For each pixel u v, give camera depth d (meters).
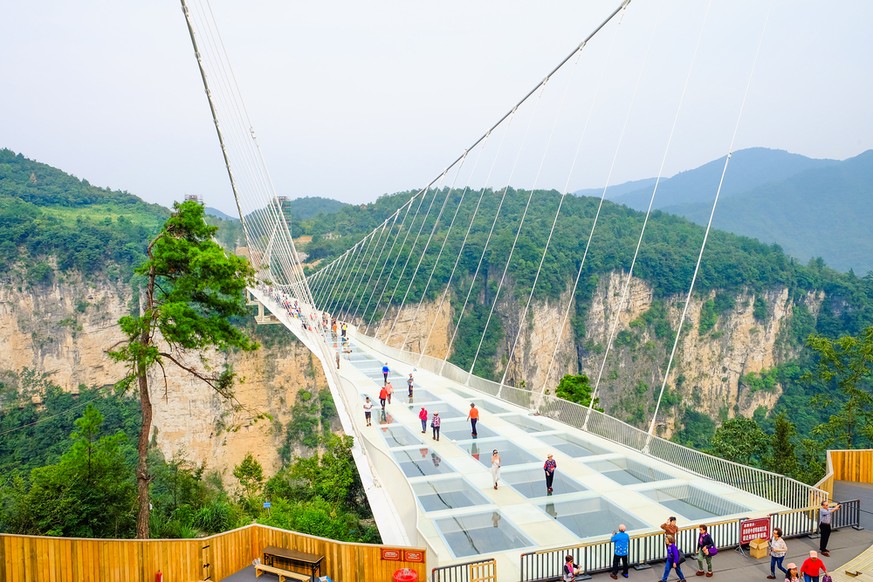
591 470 20.08
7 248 97.94
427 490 18.42
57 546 14.30
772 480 17.25
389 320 100.25
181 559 14.47
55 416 92.19
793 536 15.60
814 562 12.62
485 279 110.44
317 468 36.94
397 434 24.45
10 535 14.09
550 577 13.56
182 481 29.73
